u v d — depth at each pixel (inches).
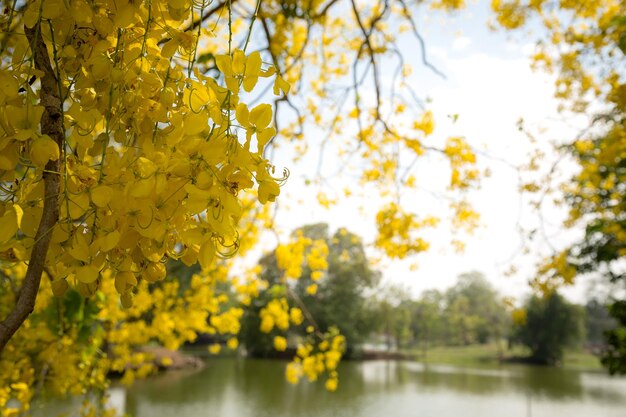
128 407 357.4
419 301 2524.6
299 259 193.0
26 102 27.2
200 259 28.8
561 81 207.8
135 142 30.1
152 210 27.2
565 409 784.9
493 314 2652.6
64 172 28.7
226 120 27.9
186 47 31.4
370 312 1699.1
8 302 119.6
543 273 235.3
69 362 120.2
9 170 27.9
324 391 798.5
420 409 720.3
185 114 28.7
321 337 209.3
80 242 27.4
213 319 218.5
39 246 26.9
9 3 32.3
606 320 2583.7
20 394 111.8
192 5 31.1
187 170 27.0
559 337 1835.6
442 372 1347.2
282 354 1210.0
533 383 1137.4
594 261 410.3
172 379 803.4
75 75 30.6
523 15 194.2
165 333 203.9
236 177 28.2
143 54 30.8
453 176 160.1
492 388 1018.1
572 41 197.9
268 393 735.7
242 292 217.8
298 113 149.7
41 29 30.6
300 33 192.2
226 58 29.0
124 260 29.1
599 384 1151.6
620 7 183.3
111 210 27.5
